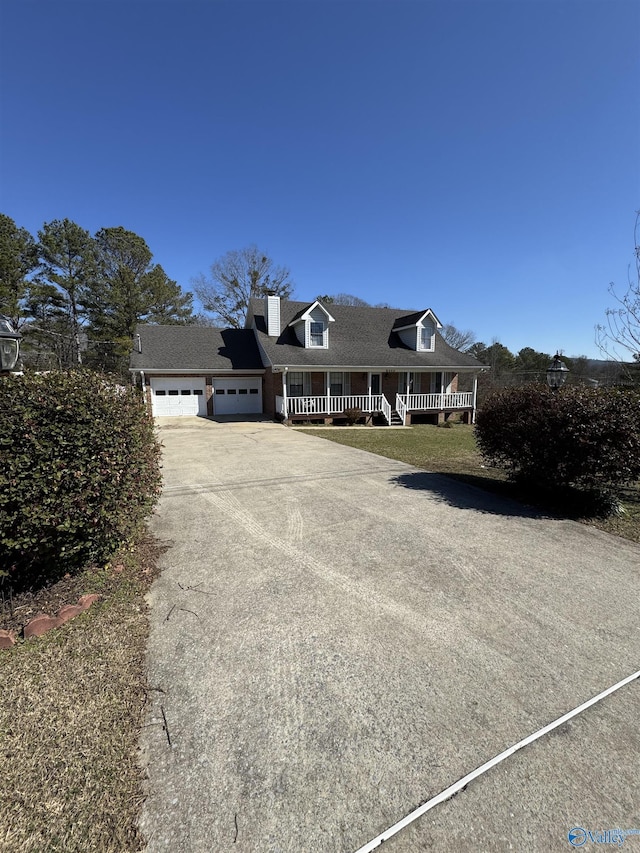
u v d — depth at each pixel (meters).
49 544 3.02
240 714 2.14
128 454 3.50
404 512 5.57
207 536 4.67
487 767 1.83
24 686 2.29
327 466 8.56
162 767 1.82
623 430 4.99
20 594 3.15
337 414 17.52
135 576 3.64
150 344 19.67
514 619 3.06
